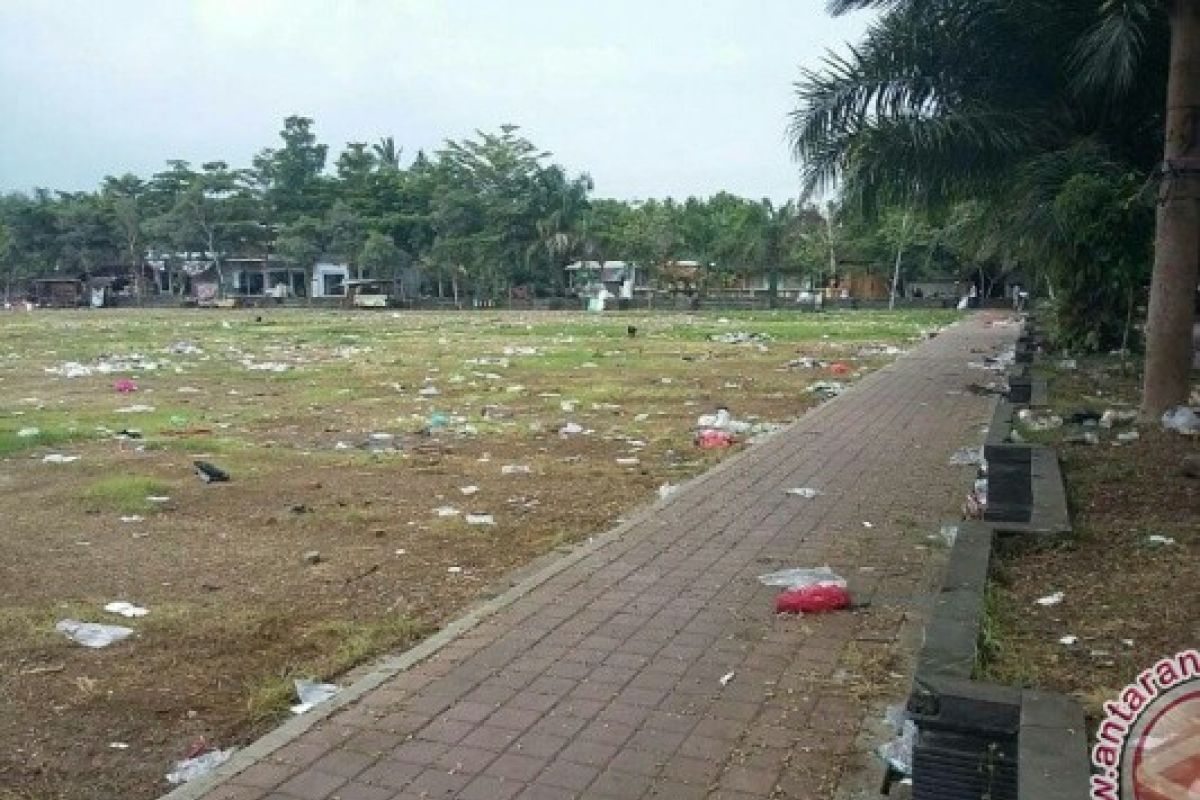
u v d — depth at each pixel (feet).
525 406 51.13
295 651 18.08
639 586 20.06
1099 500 23.43
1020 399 43.29
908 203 55.67
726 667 15.92
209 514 28.09
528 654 16.55
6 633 18.71
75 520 27.30
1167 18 40.27
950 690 11.23
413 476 33.47
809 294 194.90
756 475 30.89
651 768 12.76
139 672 17.08
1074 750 9.96
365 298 210.79
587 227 203.10
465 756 13.14
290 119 239.91
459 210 212.43
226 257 239.71
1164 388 35.78
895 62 52.47
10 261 237.25
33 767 13.80
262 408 50.80
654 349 88.63
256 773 12.73
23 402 52.90
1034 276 92.12
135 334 115.44
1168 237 35.37
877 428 40.09
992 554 18.28
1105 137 52.47
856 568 21.07
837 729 13.73
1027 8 48.39
